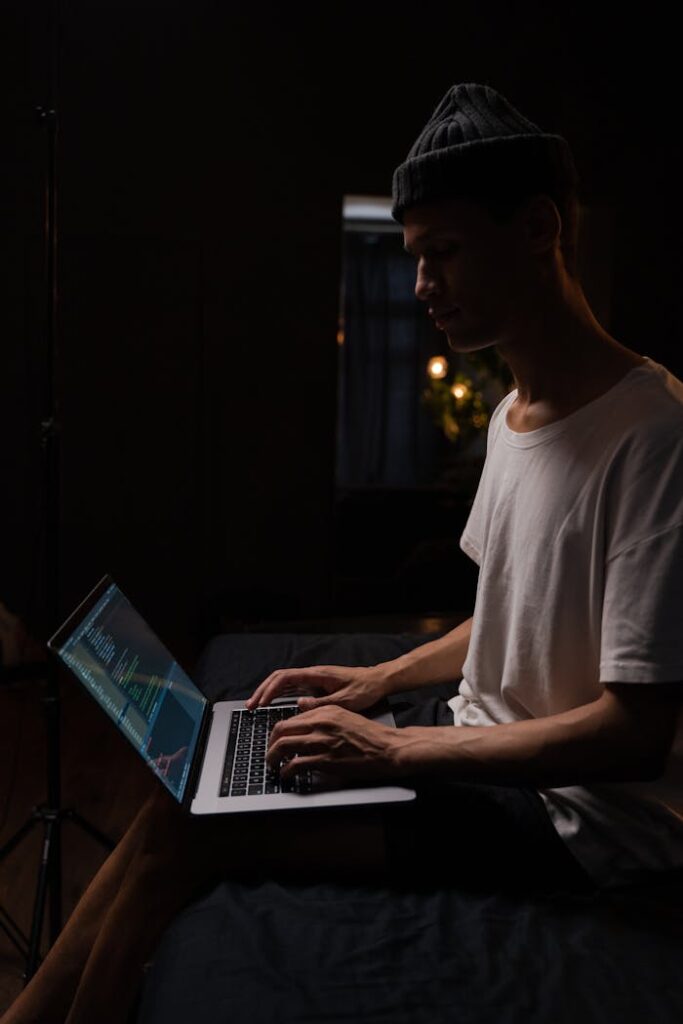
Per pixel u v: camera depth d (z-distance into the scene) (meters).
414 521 5.84
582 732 1.01
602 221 5.07
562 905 1.04
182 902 1.09
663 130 4.95
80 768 2.93
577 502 1.08
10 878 2.19
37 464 4.46
